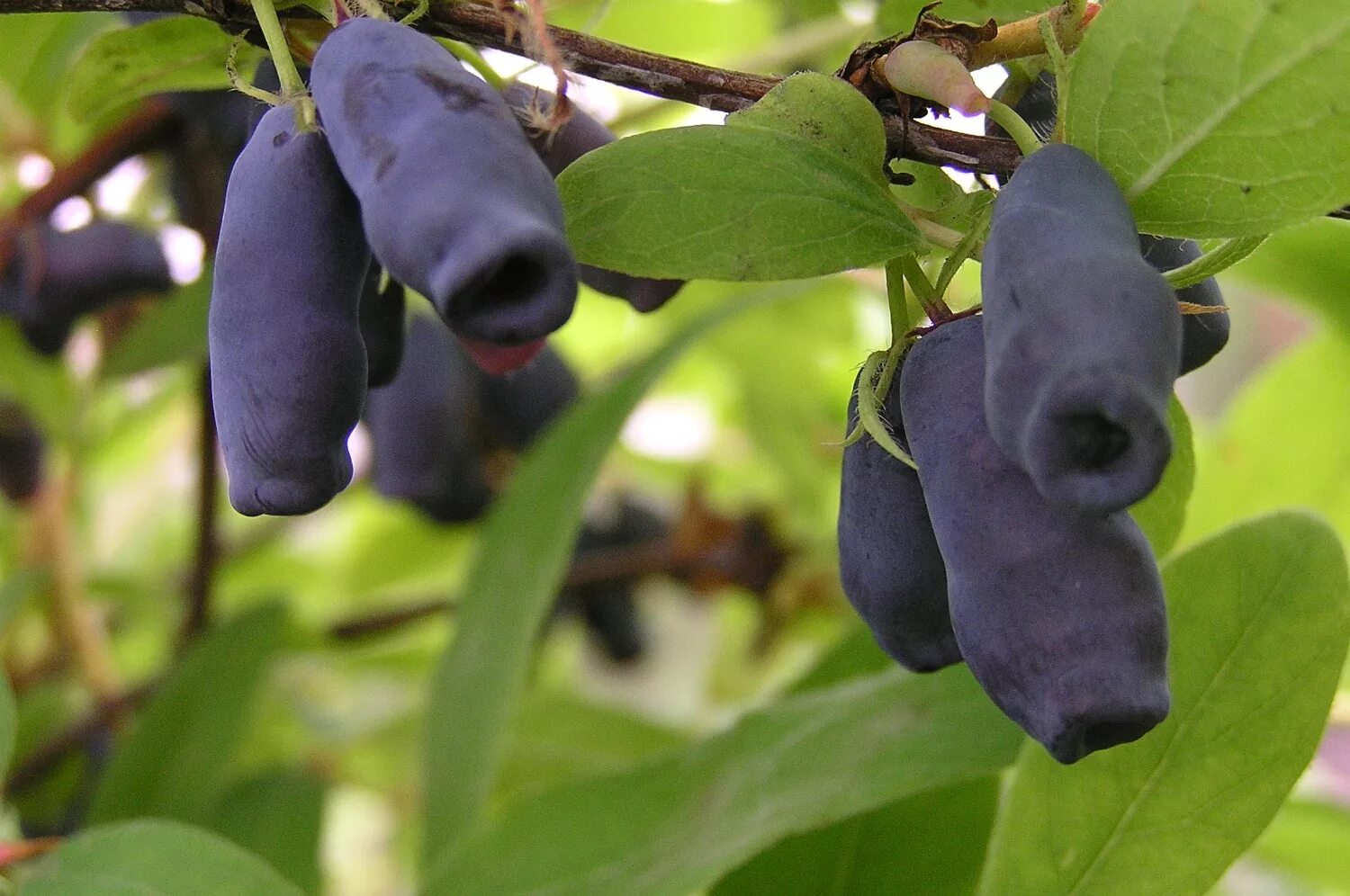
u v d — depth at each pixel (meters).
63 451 0.46
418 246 0.22
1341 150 0.24
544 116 0.25
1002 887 0.27
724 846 0.28
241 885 0.28
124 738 0.38
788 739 0.29
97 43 0.28
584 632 0.56
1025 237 0.22
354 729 0.48
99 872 0.28
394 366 0.26
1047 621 0.23
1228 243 0.24
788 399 0.50
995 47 0.25
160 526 0.59
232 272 0.23
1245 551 0.27
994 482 0.23
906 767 0.28
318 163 0.23
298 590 0.58
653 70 0.25
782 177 0.25
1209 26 0.23
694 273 0.25
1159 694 0.22
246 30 0.26
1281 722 0.27
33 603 0.47
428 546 0.55
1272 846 0.39
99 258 0.38
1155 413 0.22
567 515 0.34
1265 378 0.41
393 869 0.57
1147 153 0.24
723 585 0.51
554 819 0.30
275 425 0.23
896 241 0.25
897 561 0.24
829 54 0.42
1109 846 0.27
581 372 0.56
